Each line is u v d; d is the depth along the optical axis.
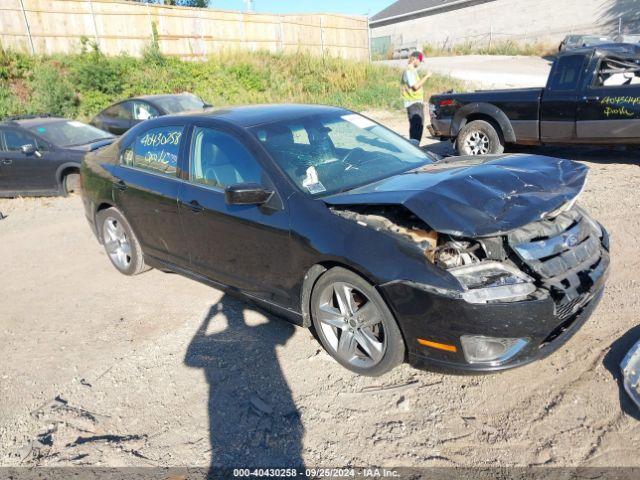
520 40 39.53
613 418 2.80
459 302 2.78
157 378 3.61
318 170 3.81
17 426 3.26
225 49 22.45
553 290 2.89
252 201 3.50
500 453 2.68
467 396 3.12
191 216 4.21
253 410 3.18
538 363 3.32
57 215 8.23
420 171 3.79
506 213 2.94
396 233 3.09
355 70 21.09
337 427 2.98
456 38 44.16
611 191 6.51
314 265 3.39
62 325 4.53
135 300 4.87
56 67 17.36
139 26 20.30
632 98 6.95
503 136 8.42
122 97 17.22
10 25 17.67
